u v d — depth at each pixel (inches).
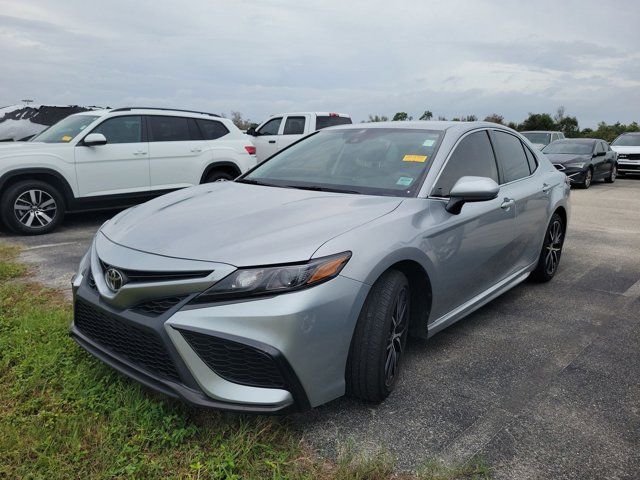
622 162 773.3
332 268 96.1
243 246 98.0
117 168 303.1
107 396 106.7
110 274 102.0
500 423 107.1
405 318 117.3
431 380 124.6
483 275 149.9
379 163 142.9
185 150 327.9
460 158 146.6
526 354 140.6
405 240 111.4
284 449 94.7
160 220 115.3
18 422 98.7
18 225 277.0
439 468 91.4
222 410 91.0
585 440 102.1
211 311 91.4
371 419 106.8
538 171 194.2
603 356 140.6
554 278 215.5
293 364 91.7
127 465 88.4
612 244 285.3
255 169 163.8
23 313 153.3
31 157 276.1
